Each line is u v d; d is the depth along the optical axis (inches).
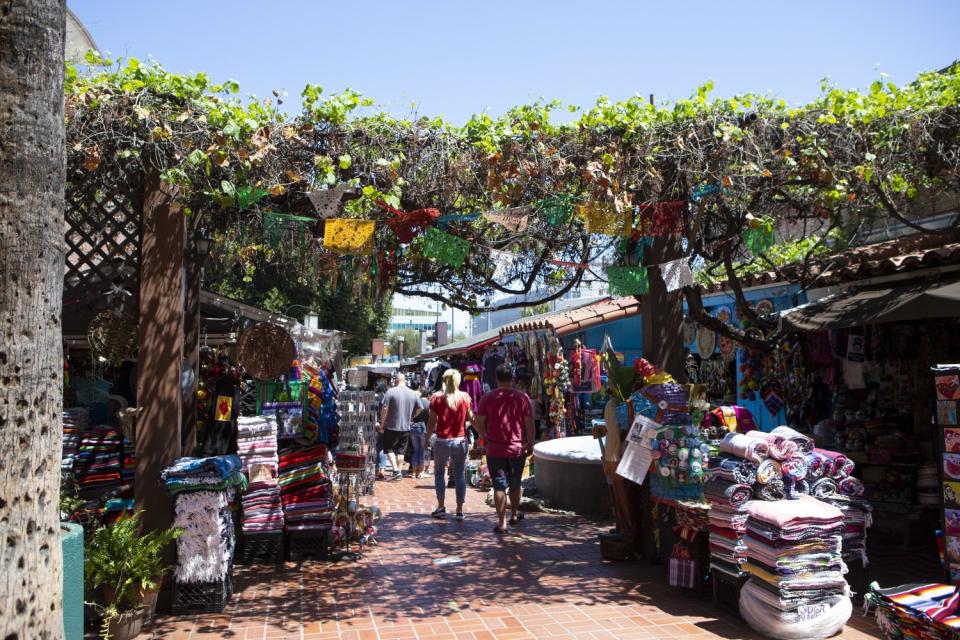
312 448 281.6
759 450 197.0
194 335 274.8
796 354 325.7
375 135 222.1
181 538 209.6
